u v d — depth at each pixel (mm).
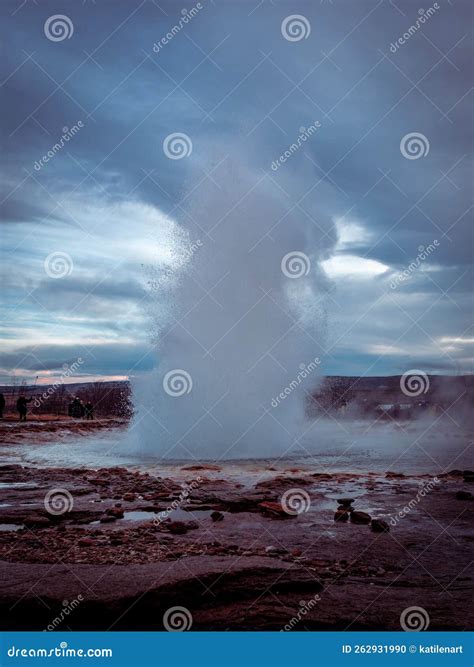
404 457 16016
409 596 5445
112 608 4945
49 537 7395
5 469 13234
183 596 5203
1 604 4930
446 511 9102
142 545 6922
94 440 21562
